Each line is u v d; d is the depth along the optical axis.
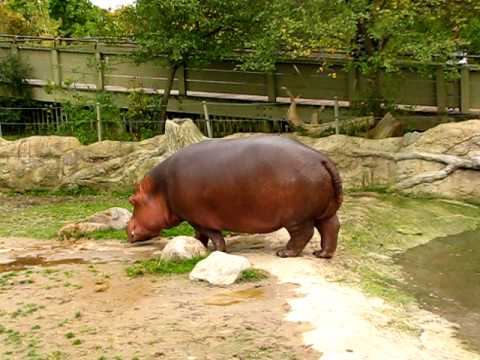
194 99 17.91
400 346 5.90
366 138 14.60
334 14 13.80
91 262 8.80
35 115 20.05
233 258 7.65
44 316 6.64
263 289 7.23
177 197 8.78
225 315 6.41
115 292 7.37
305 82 16.91
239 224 8.49
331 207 8.48
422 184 13.08
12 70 19.67
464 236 10.89
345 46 14.07
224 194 8.37
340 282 7.69
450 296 7.82
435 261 9.43
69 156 15.25
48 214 12.75
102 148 15.08
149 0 15.69
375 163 13.65
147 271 8.09
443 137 13.16
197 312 6.54
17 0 26.53
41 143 15.45
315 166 8.26
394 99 15.83
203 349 5.65
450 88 15.52
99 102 17.20
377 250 9.87
